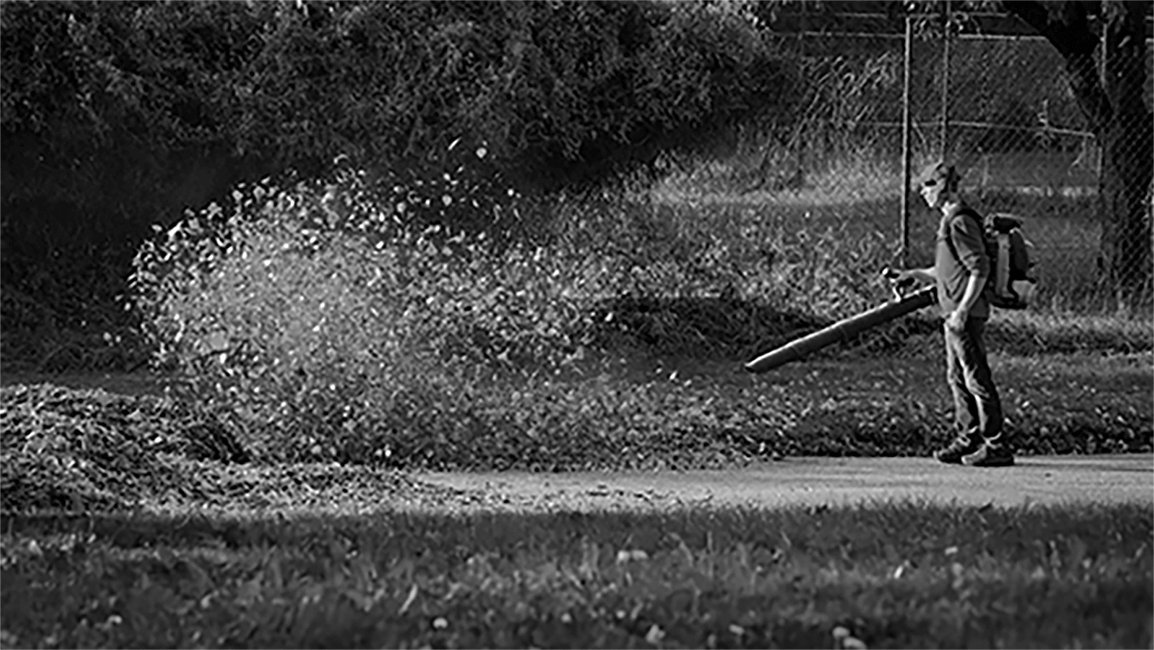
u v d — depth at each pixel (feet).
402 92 161.68
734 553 65.10
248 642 54.03
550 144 165.27
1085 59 170.40
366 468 105.09
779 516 76.18
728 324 159.63
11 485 87.45
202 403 112.88
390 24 162.61
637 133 168.04
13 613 58.29
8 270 162.50
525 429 112.78
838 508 81.05
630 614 55.31
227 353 114.11
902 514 76.38
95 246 164.86
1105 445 121.70
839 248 169.37
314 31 162.81
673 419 119.14
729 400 127.75
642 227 166.91
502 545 68.33
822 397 131.03
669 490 98.99
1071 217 176.96
